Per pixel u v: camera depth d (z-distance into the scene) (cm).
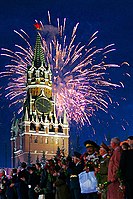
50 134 19375
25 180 2738
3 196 3212
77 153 2197
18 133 19575
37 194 2655
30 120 19200
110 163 1521
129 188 1415
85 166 1962
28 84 19562
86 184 1930
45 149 19138
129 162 1427
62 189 2239
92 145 1945
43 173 2533
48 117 19550
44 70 19712
